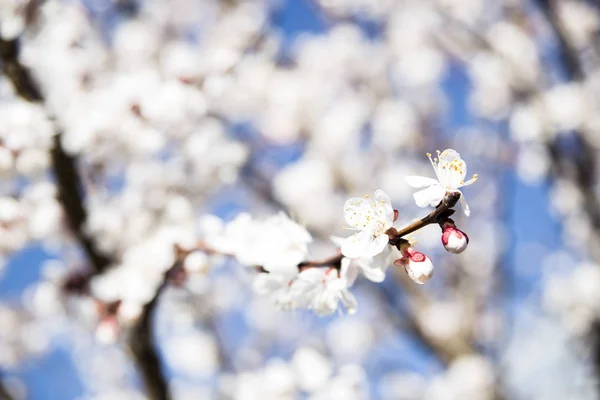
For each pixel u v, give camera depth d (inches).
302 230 77.9
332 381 120.6
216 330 229.1
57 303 134.5
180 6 273.3
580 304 248.5
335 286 70.0
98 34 202.2
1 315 244.7
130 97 118.2
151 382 141.6
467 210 59.1
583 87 216.4
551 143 207.2
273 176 264.4
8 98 132.5
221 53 131.1
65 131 120.9
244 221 96.7
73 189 128.6
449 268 281.7
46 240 138.4
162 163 152.1
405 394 283.9
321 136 261.6
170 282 117.3
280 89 254.1
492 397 226.5
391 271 242.7
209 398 277.4
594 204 203.3
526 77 220.2
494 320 254.2
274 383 120.6
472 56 275.7
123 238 143.4
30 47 126.3
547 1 205.8
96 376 289.7
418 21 291.4
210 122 175.0
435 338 243.1
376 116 281.4
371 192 274.5
